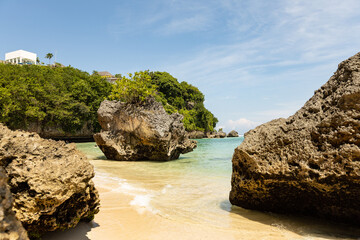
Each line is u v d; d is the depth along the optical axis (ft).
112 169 37.06
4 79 123.34
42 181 9.39
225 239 12.17
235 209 17.17
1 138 10.02
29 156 10.00
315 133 14.16
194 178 29.19
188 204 18.24
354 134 12.73
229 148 88.69
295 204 15.40
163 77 301.84
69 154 11.01
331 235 12.59
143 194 20.77
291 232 13.05
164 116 52.08
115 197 19.58
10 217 6.35
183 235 12.63
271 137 15.70
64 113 135.33
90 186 11.89
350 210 13.53
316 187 13.69
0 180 6.59
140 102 54.19
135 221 14.42
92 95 162.50
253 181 15.80
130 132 51.03
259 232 13.12
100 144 52.54
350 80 13.96
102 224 13.65
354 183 12.51
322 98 15.49
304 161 13.99
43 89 132.57
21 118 120.06
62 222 10.54
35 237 10.02
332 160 13.08
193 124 263.08
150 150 50.52
